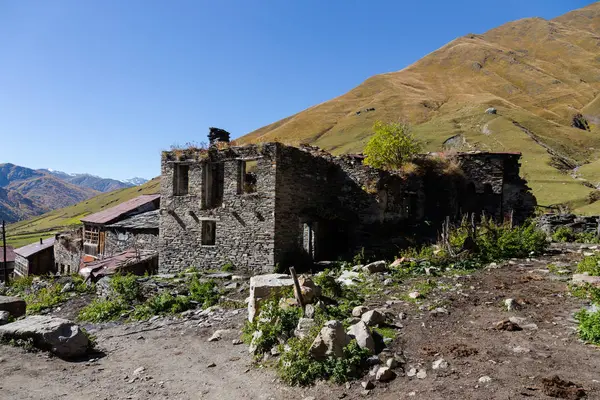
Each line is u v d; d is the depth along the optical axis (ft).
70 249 107.96
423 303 33.76
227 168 65.62
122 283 53.01
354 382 22.33
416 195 79.71
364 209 70.69
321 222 73.15
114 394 24.57
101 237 95.20
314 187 70.49
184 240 69.31
